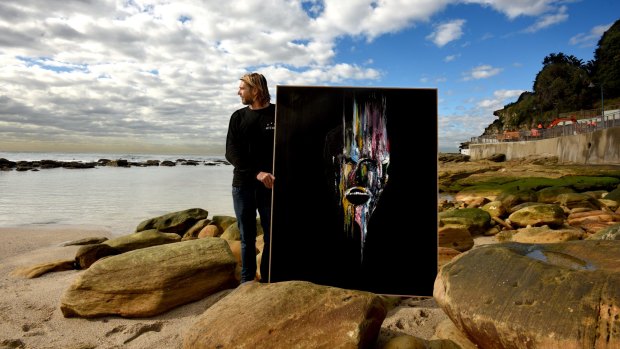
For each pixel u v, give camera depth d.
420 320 3.18
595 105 64.75
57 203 15.10
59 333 3.22
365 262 3.49
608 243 2.69
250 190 3.82
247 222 3.83
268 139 3.79
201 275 3.82
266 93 3.81
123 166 55.50
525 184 19.06
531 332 2.12
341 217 3.54
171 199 16.70
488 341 2.33
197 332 2.56
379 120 3.56
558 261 2.59
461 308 2.49
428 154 3.54
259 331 2.40
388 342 2.42
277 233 3.55
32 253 7.01
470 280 2.61
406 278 3.46
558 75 75.31
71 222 11.21
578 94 68.94
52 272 5.35
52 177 29.91
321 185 3.57
